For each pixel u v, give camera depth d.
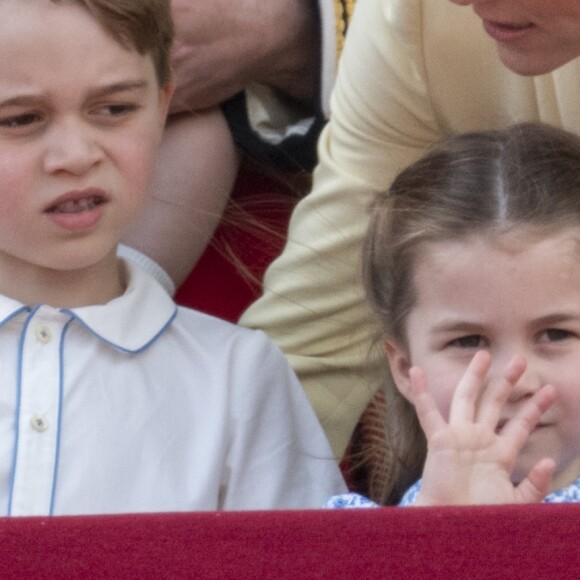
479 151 6.88
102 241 6.46
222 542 4.26
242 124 8.90
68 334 6.55
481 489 5.70
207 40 8.60
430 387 6.40
